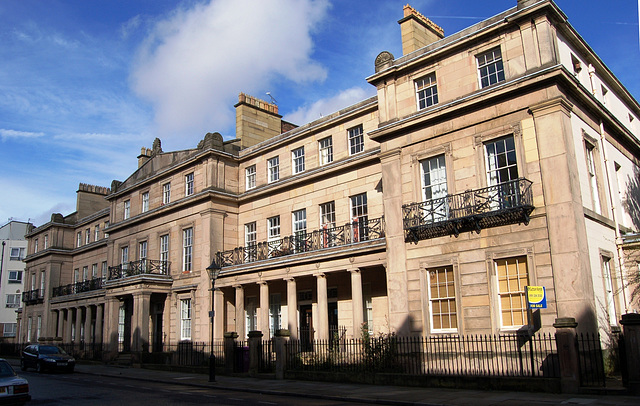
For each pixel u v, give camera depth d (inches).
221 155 1139.3
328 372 698.2
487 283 631.2
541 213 601.9
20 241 2497.5
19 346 1668.3
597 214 639.1
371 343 733.3
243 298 1020.5
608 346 585.9
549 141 607.5
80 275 1717.5
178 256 1166.3
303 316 984.3
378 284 865.5
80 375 956.6
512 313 612.7
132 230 1349.7
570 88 635.5
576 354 493.0
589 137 674.2
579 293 557.3
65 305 1561.3
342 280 917.2
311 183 1003.9
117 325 1217.4
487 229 644.1
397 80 786.8
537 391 505.0
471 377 553.3
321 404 509.0
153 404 523.2
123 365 1125.1
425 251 699.4
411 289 704.4
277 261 925.8
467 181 676.7
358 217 914.7
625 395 458.0
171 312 1159.0
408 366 679.1
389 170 762.2
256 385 688.4
